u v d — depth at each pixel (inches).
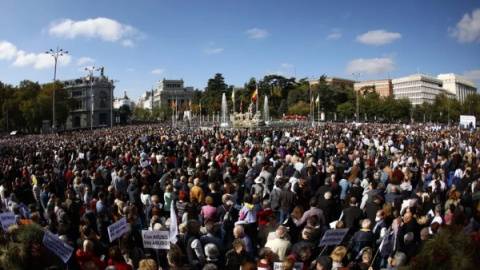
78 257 281.4
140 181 557.0
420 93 7859.3
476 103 5442.9
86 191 491.5
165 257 344.2
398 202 399.2
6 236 246.5
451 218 343.3
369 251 298.0
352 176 541.3
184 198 416.8
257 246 400.8
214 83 5797.2
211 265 246.4
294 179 530.0
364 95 5319.9
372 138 1311.5
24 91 4446.4
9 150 1362.0
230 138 1352.1
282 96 5137.8
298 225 373.7
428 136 1483.8
